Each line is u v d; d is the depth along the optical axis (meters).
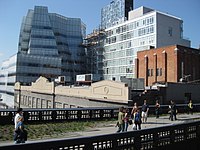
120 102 32.88
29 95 72.62
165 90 37.84
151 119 24.70
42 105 61.72
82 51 130.38
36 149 6.54
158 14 80.75
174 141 11.59
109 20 126.56
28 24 124.88
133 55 88.94
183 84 40.97
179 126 11.82
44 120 18.72
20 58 107.44
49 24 120.56
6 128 15.82
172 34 83.19
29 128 16.22
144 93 34.44
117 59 97.94
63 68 123.25
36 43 117.38
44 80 60.91
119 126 15.50
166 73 56.78
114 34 100.69
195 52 58.88
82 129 17.03
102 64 108.44
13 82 108.25
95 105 38.41
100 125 18.94
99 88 37.72
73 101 45.69
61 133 15.31
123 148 8.97
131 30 90.81
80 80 72.62
